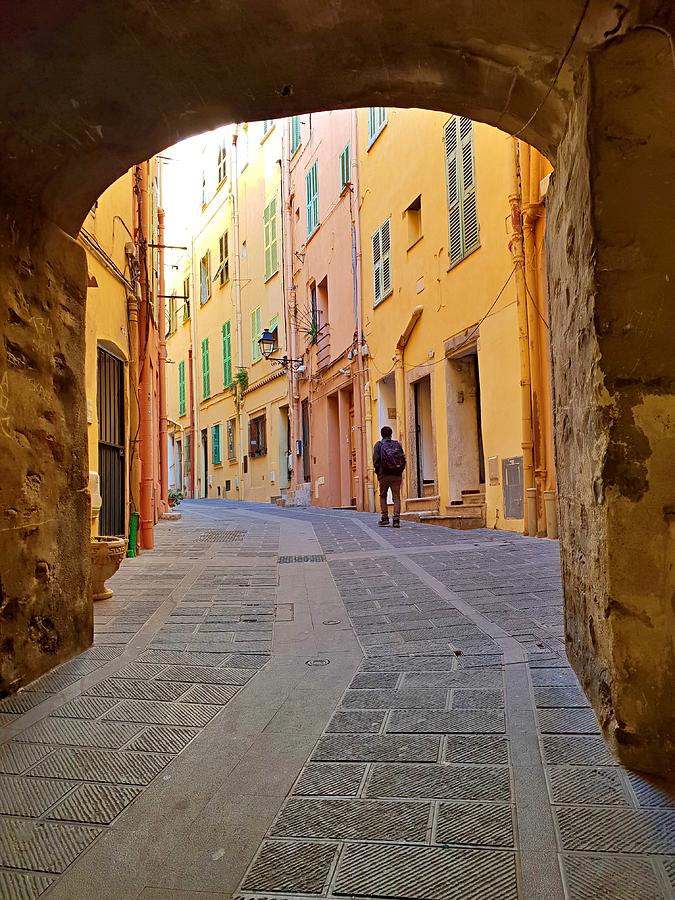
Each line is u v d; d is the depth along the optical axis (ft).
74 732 9.99
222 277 104.83
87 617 14.56
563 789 7.66
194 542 35.45
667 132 8.41
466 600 17.98
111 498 29.81
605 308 8.40
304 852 6.69
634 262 8.39
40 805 7.84
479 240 37.58
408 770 8.32
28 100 10.62
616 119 8.51
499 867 6.29
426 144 45.21
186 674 12.71
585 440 9.43
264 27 10.07
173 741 9.58
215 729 9.98
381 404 55.26
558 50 9.53
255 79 11.25
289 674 12.55
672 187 8.38
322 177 69.05
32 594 12.46
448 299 41.96
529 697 10.50
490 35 9.90
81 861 6.70
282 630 15.90
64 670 13.03
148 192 37.55
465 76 11.10
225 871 6.45
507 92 11.07
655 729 8.05
